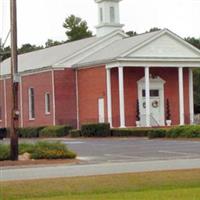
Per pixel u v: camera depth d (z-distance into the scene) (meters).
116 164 27.91
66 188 18.55
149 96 61.44
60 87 65.19
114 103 60.97
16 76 30.06
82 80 64.94
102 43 67.81
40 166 28.03
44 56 75.12
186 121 64.19
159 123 63.09
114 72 61.28
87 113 63.91
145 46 60.91
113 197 16.20
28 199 16.59
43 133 61.50
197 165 25.95
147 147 38.72
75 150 37.94
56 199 16.23
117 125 60.62
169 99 64.25
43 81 67.25
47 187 18.77
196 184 19.11
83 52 66.81
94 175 21.92
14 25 30.12
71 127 60.03
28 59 79.94
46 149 31.41
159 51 61.59
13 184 19.52
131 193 17.08
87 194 17.34
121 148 38.75
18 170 26.30
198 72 98.56
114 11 70.00
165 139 47.19
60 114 65.00
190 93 65.19
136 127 57.44
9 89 75.00
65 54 67.88
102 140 50.28
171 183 19.36
